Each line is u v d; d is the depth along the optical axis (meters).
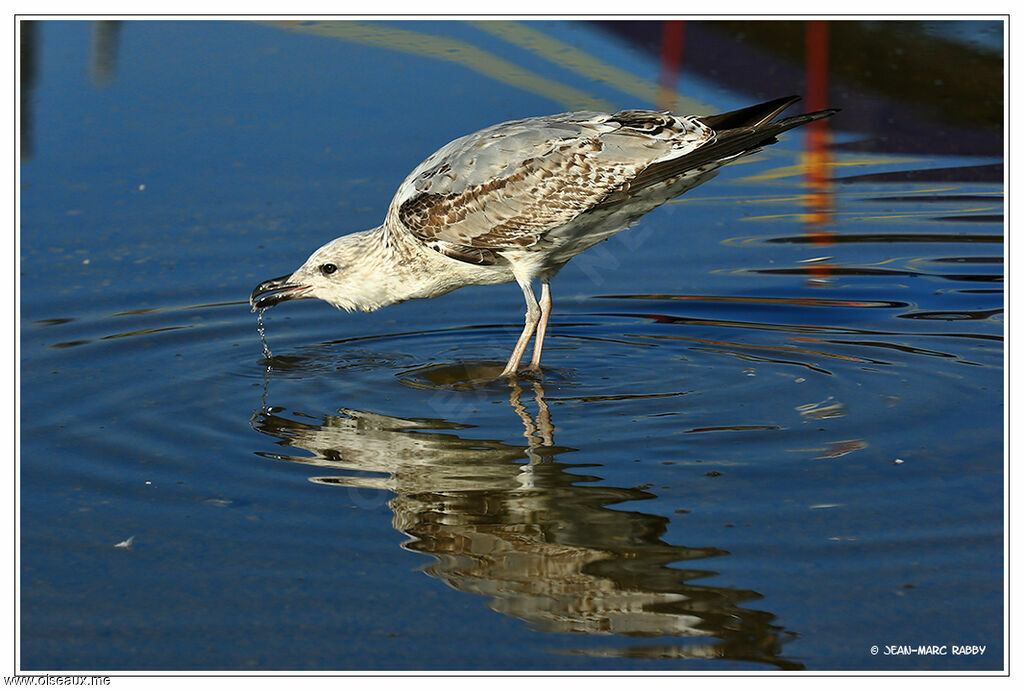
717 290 14.48
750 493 9.26
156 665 7.32
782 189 17.78
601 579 8.12
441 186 11.97
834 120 19.56
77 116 19.98
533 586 8.09
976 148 18.53
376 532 8.84
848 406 10.95
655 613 7.72
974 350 12.28
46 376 12.11
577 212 11.56
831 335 12.94
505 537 8.73
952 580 7.94
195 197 17.05
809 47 22.16
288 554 8.54
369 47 23.00
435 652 7.38
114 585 8.18
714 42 22.73
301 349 13.05
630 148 11.37
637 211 11.86
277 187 17.30
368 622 7.71
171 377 12.15
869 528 8.64
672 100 19.89
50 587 8.16
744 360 12.35
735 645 7.37
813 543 8.46
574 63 21.86
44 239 15.84
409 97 20.41
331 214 16.33
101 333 13.27
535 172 11.59
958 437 10.16
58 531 8.93
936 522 8.70
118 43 23.16
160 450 10.38
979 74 20.73
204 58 22.48
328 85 21.11
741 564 8.23
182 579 8.26
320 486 9.62
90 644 7.54
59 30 23.75
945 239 15.66
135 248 15.57
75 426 10.91
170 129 19.47
